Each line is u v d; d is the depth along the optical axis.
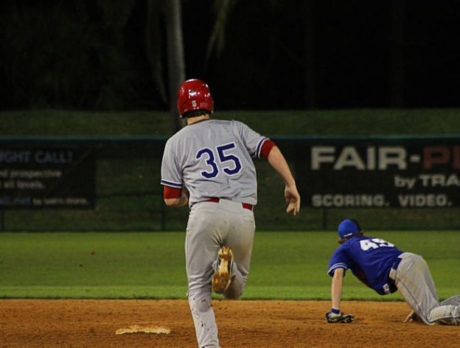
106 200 74.19
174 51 75.94
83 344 23.55
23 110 96.88
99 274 44.25
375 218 71.62
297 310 31.45
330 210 72.88
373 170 65.12
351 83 127.88
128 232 66.75
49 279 42.31
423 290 27.06
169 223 71.31
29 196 65.75
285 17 121.25
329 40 125.94
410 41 124.25
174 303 33.12
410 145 64.69
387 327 26.42
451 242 58.44
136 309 31.36
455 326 26.48
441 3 122.00
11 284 40.62
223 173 19.12
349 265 28.03
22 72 102.81
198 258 19.17
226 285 18.56
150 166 78.31
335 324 27.20
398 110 95.25
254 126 91.75
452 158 64.44
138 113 96.62
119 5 80.81
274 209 73.06
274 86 126.06
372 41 125.56
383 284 27.42
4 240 61.06
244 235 19.19
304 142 65.38
